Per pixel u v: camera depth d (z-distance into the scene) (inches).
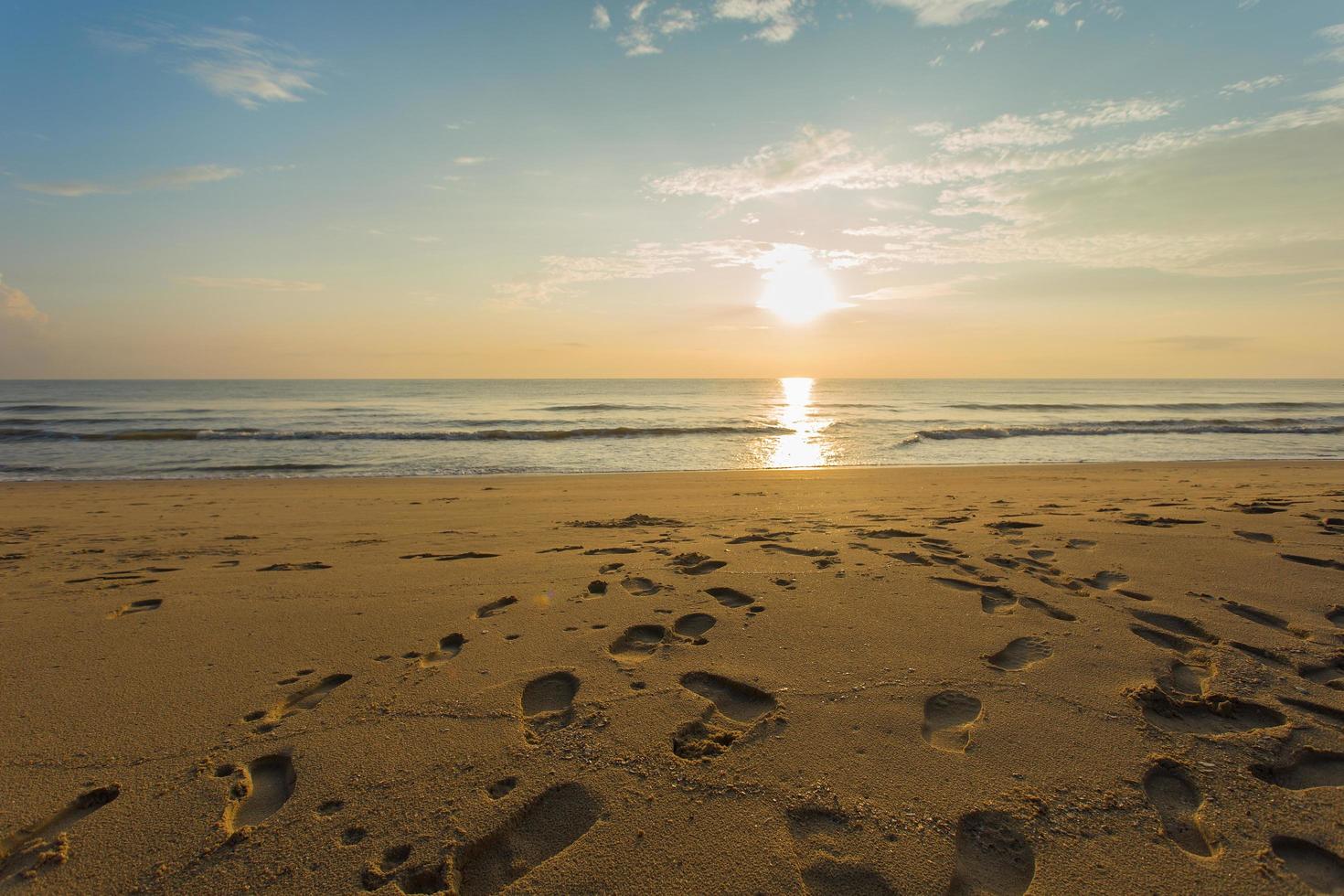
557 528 241.1
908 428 904.3
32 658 118.3
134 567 185.8
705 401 1831.9
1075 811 72.8
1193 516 227.5
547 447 673.0
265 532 242.2
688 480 408.8
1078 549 182.9
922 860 65.9
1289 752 83.9
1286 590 144.4
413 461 568.4
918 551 183.8
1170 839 68.6
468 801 76.3
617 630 127.4
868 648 116.3
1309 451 643.5
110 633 130.8
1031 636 120.9
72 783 81.7
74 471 498.6
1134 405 1545.3
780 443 721.6
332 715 96.8
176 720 96.4
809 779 79.0
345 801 76.9
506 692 102.7
